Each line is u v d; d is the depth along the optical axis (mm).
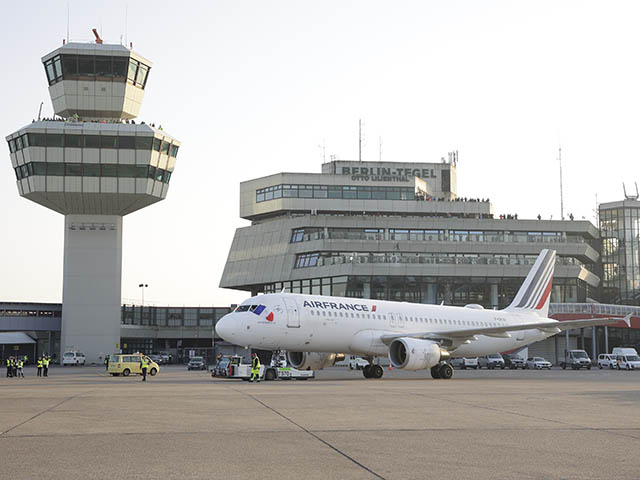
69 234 93688
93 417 19797
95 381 45219
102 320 93625
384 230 103000
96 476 11398
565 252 104562
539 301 60000
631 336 105875
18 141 86875
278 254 104250
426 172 122812
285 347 43938
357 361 78375
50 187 86000
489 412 21781
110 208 92750
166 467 12188
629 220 120625
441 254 101312
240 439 15516
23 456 13250
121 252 95750
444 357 47969
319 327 44438
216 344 117938
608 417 20359
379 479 11211
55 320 101938
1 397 27688
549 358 99250
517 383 41219
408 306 50750
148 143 86938
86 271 93750
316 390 32875
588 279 109562
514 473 11734
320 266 97625
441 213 111562
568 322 48719
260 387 35750
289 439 15547
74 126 85625
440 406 23891
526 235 105750
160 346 121875
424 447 14500
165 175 90250
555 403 25344
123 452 13727
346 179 111250
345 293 95125
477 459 13078
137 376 56625
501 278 98875
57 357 106875
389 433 16641
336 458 13109
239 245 112250
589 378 50469
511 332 56531
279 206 109875
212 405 23859
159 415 20406
